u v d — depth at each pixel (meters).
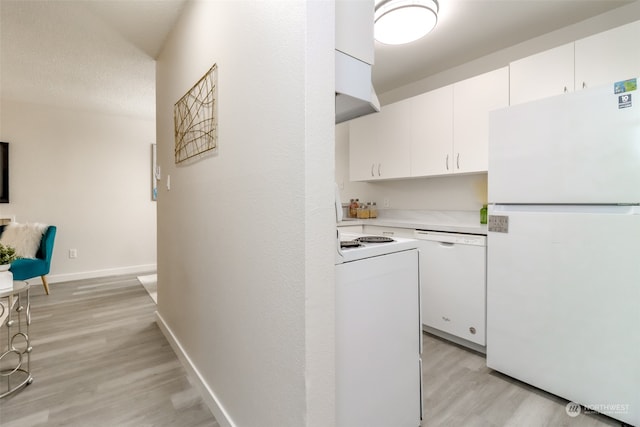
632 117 1.37
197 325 1.75
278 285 1.03
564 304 1.58
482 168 2.32
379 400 1.23
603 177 1.45
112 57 2.59
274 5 1.03
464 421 1.48
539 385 1.67
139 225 4.55
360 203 3.66
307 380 0.92
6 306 2.08
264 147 1.09
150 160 4.61
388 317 1.26
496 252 1.85
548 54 1.99
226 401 1.41
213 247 1.52
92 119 4.17
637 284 1.36
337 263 1.07
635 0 1.97
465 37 2.41
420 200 3.13
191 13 1.80
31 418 1.48
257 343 1.16
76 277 4.09
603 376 1.46
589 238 1.49
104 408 1.56
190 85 1.83
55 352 2.14
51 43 2.35
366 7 1.20
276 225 1.03
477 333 2.14
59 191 3.97
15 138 3.68
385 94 3.52
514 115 1.76
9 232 3.22
